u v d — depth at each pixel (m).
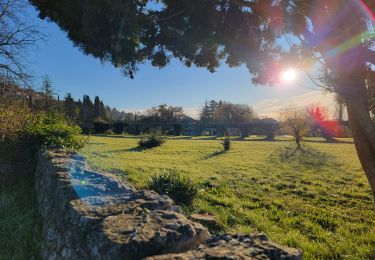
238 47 4.88
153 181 7.02
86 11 3.61
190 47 4.91
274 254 1.80
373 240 5.34
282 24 4.52
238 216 6.20
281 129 27.67
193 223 2.31
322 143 31.88
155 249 1.94
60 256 2.83
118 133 50.50
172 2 4.43
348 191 9.15
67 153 6.57
